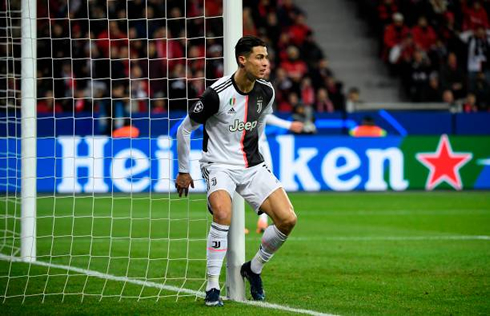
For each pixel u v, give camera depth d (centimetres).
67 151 5325
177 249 3095
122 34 5991
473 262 2775
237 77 1977
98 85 5738
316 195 5384
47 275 2412
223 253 1988
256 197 2028
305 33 6694
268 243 2028
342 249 3095
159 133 5425
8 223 3759
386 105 6266
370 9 7281
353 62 7225
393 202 4991
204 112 1970
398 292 2222
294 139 5578
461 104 6297
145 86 5891
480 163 5775
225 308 1973
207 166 2036
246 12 6638
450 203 4941
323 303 2058
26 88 2747
